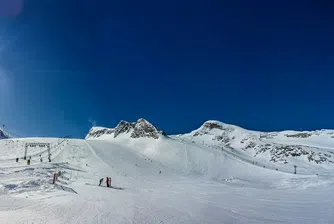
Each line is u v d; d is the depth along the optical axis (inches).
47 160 2354.8
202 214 698.8
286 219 674.2
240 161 3718.0
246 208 851.4
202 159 3646.7
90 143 4025.6
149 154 3934.5
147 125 5359.3
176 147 4178.2
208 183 2274.9
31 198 729.6
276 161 4955.7
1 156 2534.5
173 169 3122.5
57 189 987.9
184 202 952.3
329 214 752.3
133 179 2050.9
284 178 2901.1
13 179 1186.6
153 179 2244.1
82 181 1545.3
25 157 2327.8
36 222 451.2
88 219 522.6
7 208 550.6
